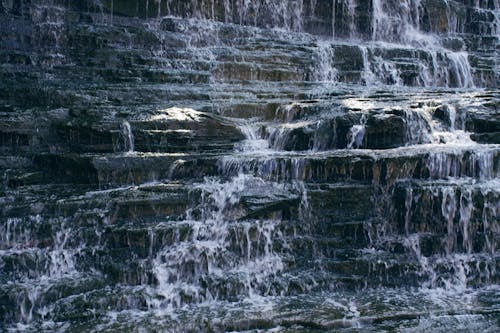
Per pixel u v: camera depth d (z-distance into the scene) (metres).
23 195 9.76
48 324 7.84
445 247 9.80
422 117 12.07
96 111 11.99
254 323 7.94
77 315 7.93
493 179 10.70
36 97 12.77
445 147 11.16
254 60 16.38
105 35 15.56
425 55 18.91
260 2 19.19
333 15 20.53
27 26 15.23
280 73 16.52
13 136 11.36
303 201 9.95
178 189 9.82
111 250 8.92
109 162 10.27
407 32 21.73
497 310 8.42
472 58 19.59
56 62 14.84
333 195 10.06
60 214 9.31
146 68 14.98
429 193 9.95
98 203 9.42
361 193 10.15
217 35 17.53
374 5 21.00
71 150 11.45
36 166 10.93
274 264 9.21
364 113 11.98
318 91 15.13
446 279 9.30
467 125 12.54
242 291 8.71
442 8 22.16
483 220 9.94
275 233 9.58
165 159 10.74
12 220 9.02
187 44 16.69
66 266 8.78
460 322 8.11
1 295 7.89
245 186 10.05
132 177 10.45
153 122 11.55
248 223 9.47
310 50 17.36
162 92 13.65
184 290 8.48
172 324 7.80
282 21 19.70
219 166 10.73
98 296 8.18
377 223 9.90
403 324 8.05
